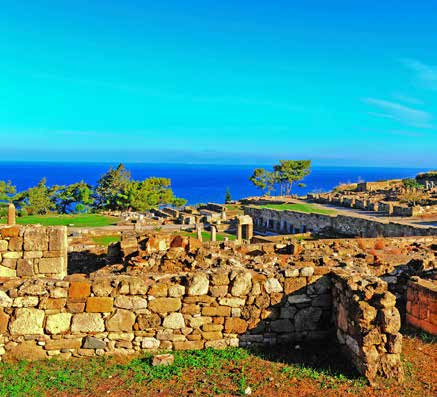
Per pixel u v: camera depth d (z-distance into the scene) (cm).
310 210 5634
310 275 938
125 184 8381
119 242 1453
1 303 838
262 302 912
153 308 872
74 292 854
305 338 934
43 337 844
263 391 721
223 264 1048
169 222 5756
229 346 898
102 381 753
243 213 6456
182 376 771
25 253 1302
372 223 4112
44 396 702
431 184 7556
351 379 758
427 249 1708
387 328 753
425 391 722
